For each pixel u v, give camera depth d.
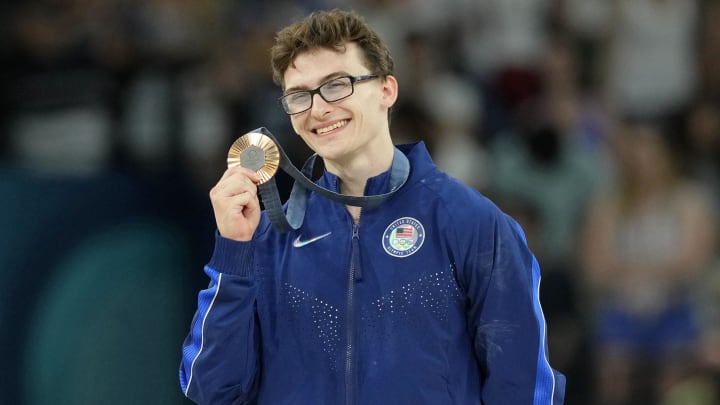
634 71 31.42
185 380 10.32
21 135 25.34
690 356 25.05
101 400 20.56
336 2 30.27
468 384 10.01
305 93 9.90
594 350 24.67
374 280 9.98
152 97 25.66
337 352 9.98
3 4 26.25
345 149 9.93
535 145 26.53
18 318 20.09
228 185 9.87
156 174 22.08
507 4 31.00
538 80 29.39
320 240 10.26
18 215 20.30
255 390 10.52
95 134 25.42
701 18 31.59
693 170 27.47
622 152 26.20
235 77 26.62
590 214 26.16
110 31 26.64
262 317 10.29
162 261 21.52
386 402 9.74
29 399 20.09
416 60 28.36
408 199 10.16
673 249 25.47
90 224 20.84
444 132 27.00
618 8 31.53
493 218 9.96
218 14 28.62
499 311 9.84
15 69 25.81
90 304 20.62
